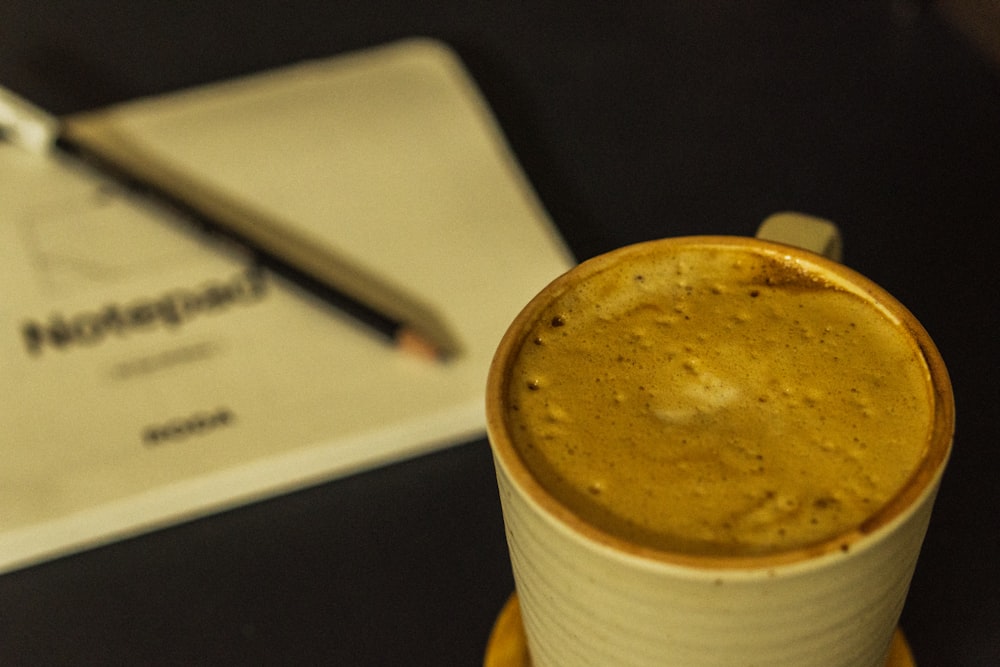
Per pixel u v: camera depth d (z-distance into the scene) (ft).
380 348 1.86
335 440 1.74
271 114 2.41
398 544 1.66
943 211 1.96
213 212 2.18
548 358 1.28
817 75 2.36
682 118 2.29
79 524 1.69
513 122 2.34
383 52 2.54
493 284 1.96
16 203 2.23
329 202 2.18
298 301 1.97
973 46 2.37
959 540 1.60
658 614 1.17
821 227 1.36
